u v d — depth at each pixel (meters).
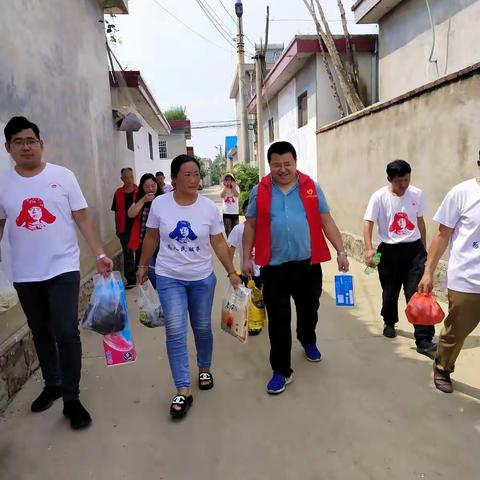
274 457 2.79
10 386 3.57
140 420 3.25
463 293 3.12
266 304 3.59
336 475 2.61
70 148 5.68
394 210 4.31
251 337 4.76
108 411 3.38
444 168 5.40
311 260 3.58
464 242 3.10
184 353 3.39
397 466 2.66
